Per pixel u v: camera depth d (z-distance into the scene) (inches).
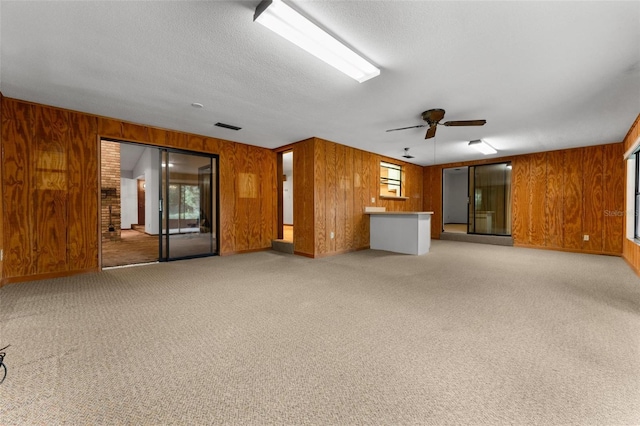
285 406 52.8
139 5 70.6
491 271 161.6
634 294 118.7
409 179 314.5
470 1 68.9
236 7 71.6
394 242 233.5
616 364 66.4
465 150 244.4
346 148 229.1
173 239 277.4
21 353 70.4
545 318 93.5
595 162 221.0
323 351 72.8
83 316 94.2
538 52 90.6
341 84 114.9
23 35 82.5
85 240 152.6
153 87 118.9
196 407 52.4
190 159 221.8
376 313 98.2
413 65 99.3
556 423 48.5
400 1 69.1
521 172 260.5
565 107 138.8
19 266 134.6
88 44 87.5
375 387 58.4
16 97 129.9
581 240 227.6
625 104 134.4
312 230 204.2
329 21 76.4
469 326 87.6
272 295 117.9
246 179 226.4
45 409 51.2
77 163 149.2
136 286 130.3
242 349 73.7
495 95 125.0
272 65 100.2
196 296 116.3
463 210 447.2
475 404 53.2
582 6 69.6
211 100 133.0
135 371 63.5
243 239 225.1
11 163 131.6
